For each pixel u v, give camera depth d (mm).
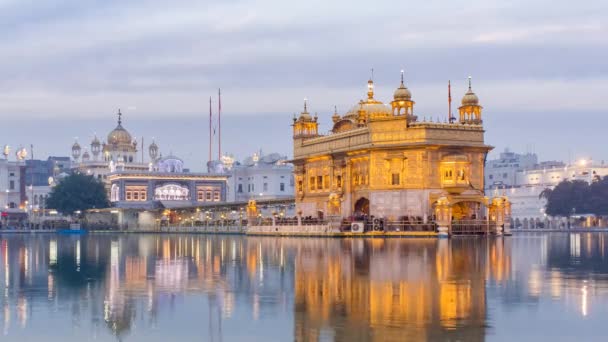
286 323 22703
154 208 177875
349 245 70875
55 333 21734
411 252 56781
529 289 30297
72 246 80750
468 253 55188
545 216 193875
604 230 161375
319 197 118562
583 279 34344
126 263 48094
